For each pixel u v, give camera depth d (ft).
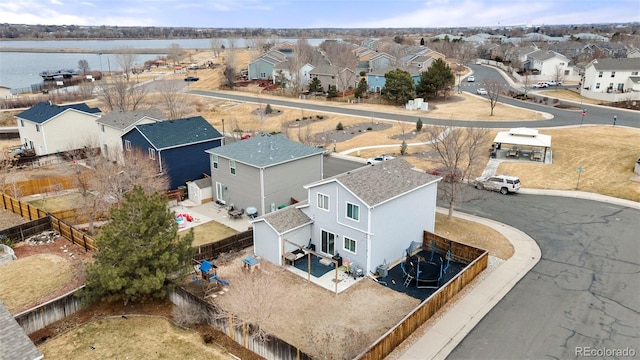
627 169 129.70
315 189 83.20
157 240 64.80
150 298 69.31
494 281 74.79
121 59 511.81
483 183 123.65
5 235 90.17
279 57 363.15
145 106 235.40
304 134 180.86
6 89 306.76
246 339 57.77
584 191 119.65
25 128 166.81
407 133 185.68
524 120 197.26
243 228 99.66
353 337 58.29
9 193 118.11
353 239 78.69
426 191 87.15
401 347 57.88
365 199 74.84
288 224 82.28
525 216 103.81
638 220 99.66
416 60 338.54
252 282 67.77
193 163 124.57
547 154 147.84
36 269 80.02
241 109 252.83
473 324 63.00
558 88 294.46
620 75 258.16
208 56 575.79
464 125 189.88
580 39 541.34
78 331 62.08
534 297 69.77
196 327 62.90
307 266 81.41
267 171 102.53
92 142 151.94
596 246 87.45
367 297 71.00
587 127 177.58
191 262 78.18
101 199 100.89
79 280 74.49
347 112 232.53
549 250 86.12
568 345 58.39
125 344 59.36
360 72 331.57
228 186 111.55
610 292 70.85
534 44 497.87
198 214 108.37
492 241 90.33
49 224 97.91
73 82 372.38
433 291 73.10
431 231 92.07
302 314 66.03
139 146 125.29
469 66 418.10
